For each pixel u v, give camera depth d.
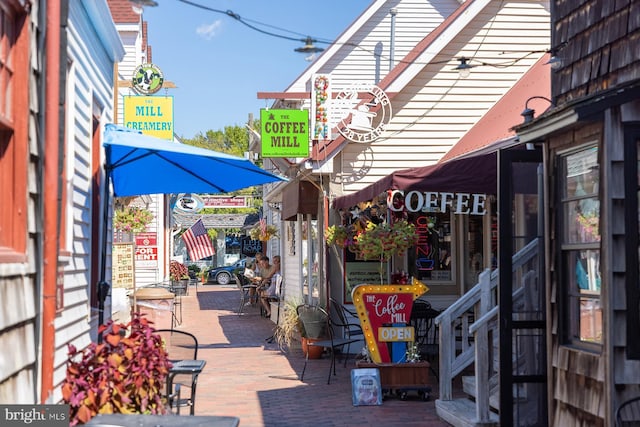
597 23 7.02
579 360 5.89
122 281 15.27
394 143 13.20
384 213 12.96
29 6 4.64
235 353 13.46
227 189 9.67
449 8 19.03
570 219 6.22
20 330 4.53
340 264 13.30
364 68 18.72
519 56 13.30
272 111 12.59
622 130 5.46
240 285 21.72
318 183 13.68
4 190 4.54
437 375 10.27
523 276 7.10
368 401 8.98
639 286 5.27
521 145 8.48
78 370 4.86
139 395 4.95
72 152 6.76
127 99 13.50
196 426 4.10
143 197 21.03
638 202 5.36
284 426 7.93
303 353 13.41
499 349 6.91
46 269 4.87
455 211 9.52
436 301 13.09
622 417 5.36
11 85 4.56
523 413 7.01
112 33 8.47
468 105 13.27
